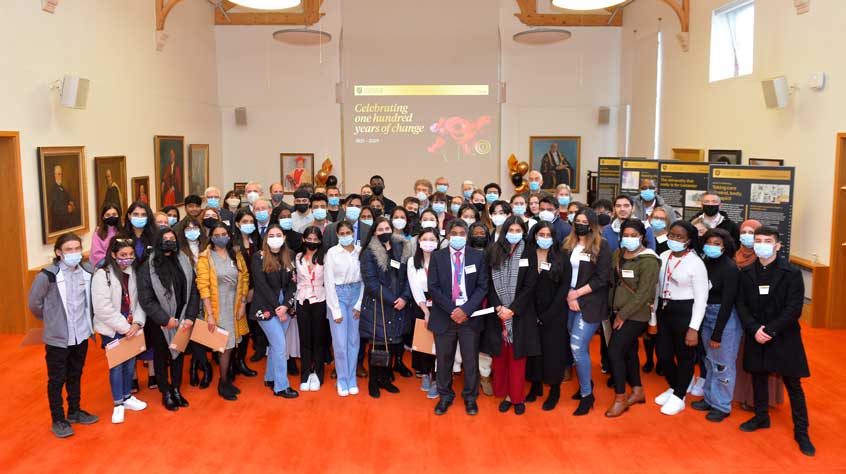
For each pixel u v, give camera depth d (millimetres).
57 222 8664
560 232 7078
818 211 8711
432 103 15609
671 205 10469
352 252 6215
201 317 6074
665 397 5988
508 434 5367
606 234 6812
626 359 5906
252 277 6133
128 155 11016
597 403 6035
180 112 13547
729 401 5562
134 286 5637
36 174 8273
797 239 9211
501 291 5664
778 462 4848
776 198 8719
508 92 16422
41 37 8367
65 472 4758
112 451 5086
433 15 15414
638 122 15281
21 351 7586
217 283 5977
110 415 5785
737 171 8984
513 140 16562
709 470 4742
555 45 16344
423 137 15680
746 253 5641
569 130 16531
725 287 5395
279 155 16312
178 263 5812
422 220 6168
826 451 5004
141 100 11578
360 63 15484
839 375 6672
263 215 7023
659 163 10508
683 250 5605
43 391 6375
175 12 13266
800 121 9094
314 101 16141
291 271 6270
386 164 15727
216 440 5273
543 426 5520
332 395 6262
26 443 5223
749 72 10984
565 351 5867
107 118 10227
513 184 16359
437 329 5773
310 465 4848
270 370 6473
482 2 15391
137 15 11398
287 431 5438
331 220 8109
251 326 7270
